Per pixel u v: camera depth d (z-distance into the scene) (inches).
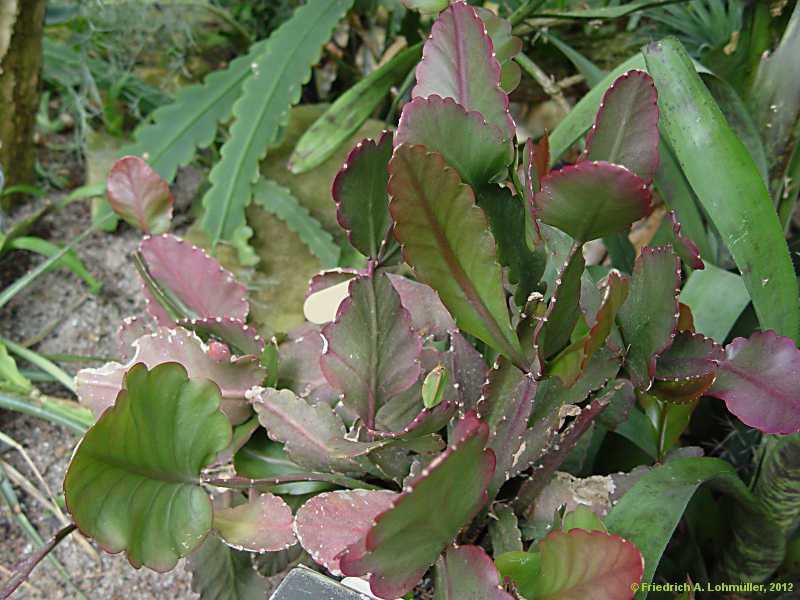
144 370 15.1
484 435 12.6
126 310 36.1
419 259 14.3
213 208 32.9
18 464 29.9
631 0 34.2
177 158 35.7
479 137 15.1
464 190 13.6
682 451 20.5
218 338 21.0
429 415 14.8
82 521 14.5
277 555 19.2
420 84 16.5
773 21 23.4
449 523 13.6
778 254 19.4
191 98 36.2
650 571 16.1
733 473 18.8
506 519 18.3
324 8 34.0
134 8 42.1
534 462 18.8
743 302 22.5
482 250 14.3
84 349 34.1
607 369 17.4
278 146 37.9
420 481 11.6
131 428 15.1
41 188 42.1
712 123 19.9
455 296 14.9
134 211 21.3
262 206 37.4
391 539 12.6
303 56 33.6
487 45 15.8
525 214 16.1
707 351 16.8
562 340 15.3
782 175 23.3
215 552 20.1
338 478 18.2
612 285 13.4
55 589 26.0
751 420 16.5
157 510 16.0
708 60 26.0
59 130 45.5
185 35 46.2
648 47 21.0
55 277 37.1
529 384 17.3
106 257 38.4
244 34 45.9
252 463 19.9
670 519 16.8
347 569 12.7
